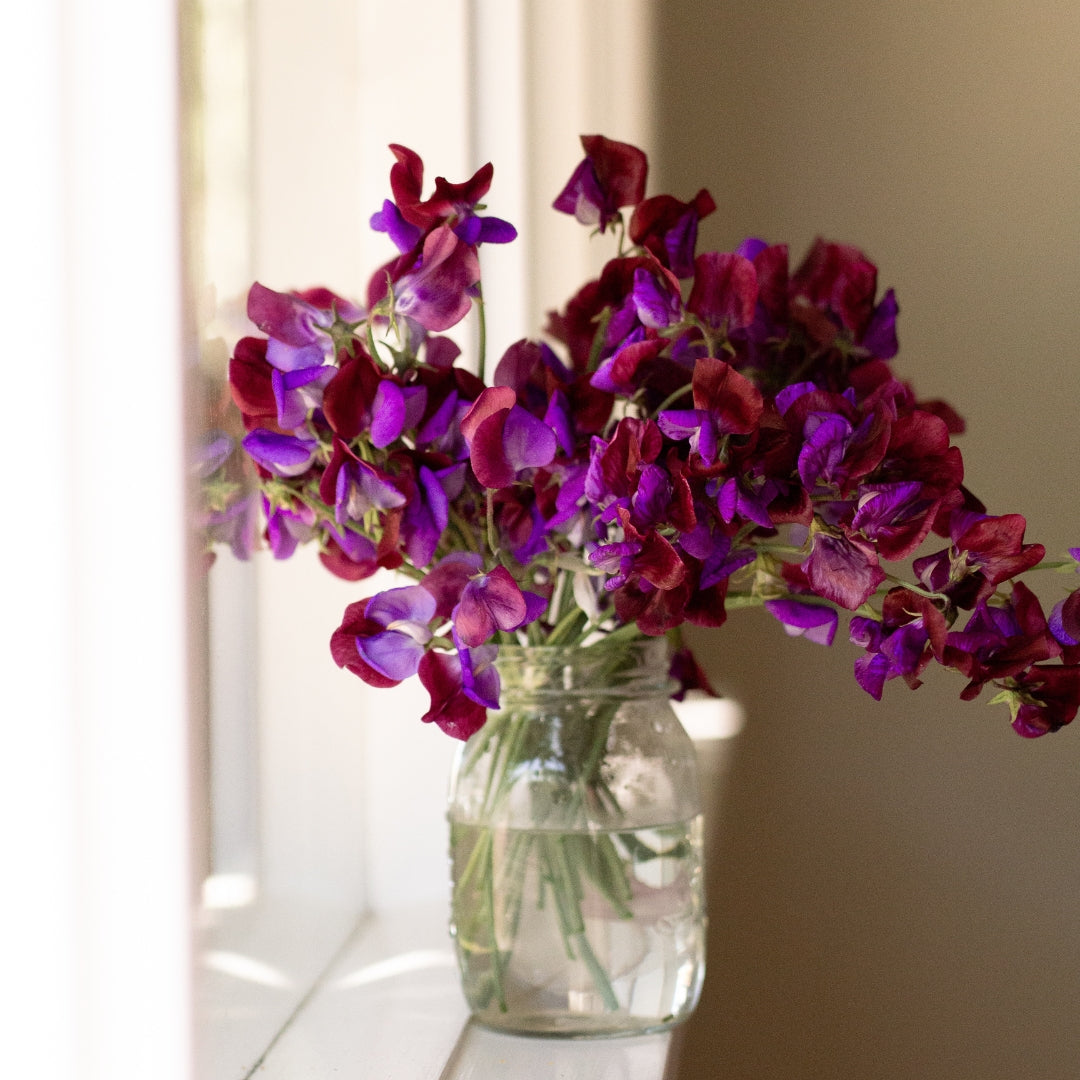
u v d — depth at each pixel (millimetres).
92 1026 861
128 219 870
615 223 1078
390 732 1288
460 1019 1108
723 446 964
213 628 1032
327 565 1040
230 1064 1031
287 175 1146
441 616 988
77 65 862
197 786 881
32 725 848
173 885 873
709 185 1619
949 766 1567
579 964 1059
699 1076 1556
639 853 1060
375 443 975
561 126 1467
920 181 1600
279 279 1136
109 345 866
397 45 1282
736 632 1591
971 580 978
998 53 1584
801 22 1604
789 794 1591
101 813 865
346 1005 1134
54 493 851
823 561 969
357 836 1271
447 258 1002
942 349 1607
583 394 1020
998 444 1603
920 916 1575
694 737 1604
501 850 1060
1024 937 1563
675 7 1614
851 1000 1580
